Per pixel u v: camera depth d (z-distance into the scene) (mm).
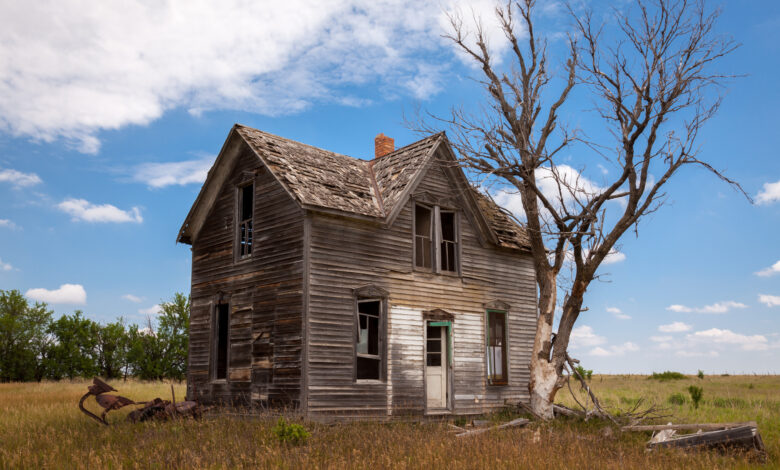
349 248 17000
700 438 12969
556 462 10422
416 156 19766
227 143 19109
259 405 16609
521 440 12602
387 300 17547
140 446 12227
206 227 20266
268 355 16641
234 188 19406
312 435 13023
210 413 17828
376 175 20453
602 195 18719
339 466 9898
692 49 17656
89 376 40812
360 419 16109
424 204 19266
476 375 19531
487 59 19734
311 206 15977
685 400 24672
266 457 10617
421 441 11969
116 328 42812
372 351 17328
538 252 19641
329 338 16078
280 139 19656
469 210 20406
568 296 19203
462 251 19969
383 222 17578
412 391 17609
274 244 17234
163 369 42062
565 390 31172
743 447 12656
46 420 16953
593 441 13188
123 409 20656
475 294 20078
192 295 20234
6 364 39469
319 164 19047
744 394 29531
